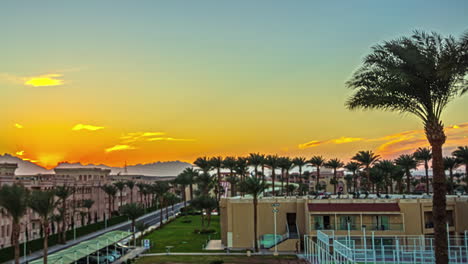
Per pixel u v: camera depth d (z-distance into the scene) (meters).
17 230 48.94
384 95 29.58
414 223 59.69
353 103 31.31
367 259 45.56
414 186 158.12
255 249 63.25
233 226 67.31
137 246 73.19
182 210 139.62
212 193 151.50
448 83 27.81
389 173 108.75
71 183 105.44
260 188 64.19
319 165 122.88
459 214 59.84
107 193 122.56
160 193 107.06
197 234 86.56
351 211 59.34
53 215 81.56
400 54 28.75
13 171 95.81
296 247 62.41
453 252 46.59
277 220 66.56
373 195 81.50
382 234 58.41
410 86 28.70
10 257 65.19
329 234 58.56
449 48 27.11
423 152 97.75
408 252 46.28
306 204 62.88
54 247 78.06
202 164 121.94
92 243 58.69
